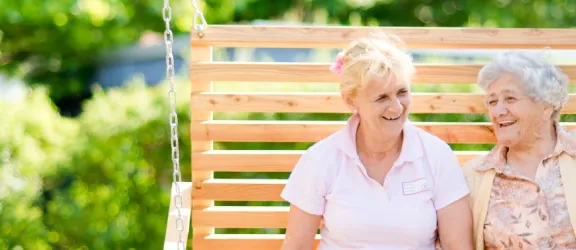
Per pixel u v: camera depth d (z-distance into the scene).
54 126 9.45
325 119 8.16
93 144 8.90
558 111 4.61
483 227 4.64
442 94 5.21
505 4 14.38
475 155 5.21
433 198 4.64
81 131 9.12
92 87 14.00
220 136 5.20
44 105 9.73
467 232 4.63
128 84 9.90
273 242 5.30
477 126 5.22
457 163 4.70
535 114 4.53
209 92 5.20
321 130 5.19
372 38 4.75
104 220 8.88
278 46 5.19
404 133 4.68
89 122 9.12
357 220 4.56
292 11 14.42
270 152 5.24
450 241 4.64
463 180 4.67
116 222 8.84
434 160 4.66
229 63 5.15
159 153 8.84
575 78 5.20
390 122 4.50
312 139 5.20
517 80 4.50
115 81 14.23
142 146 8.86
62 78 14.34
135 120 8.88
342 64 4.64
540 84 4.47
